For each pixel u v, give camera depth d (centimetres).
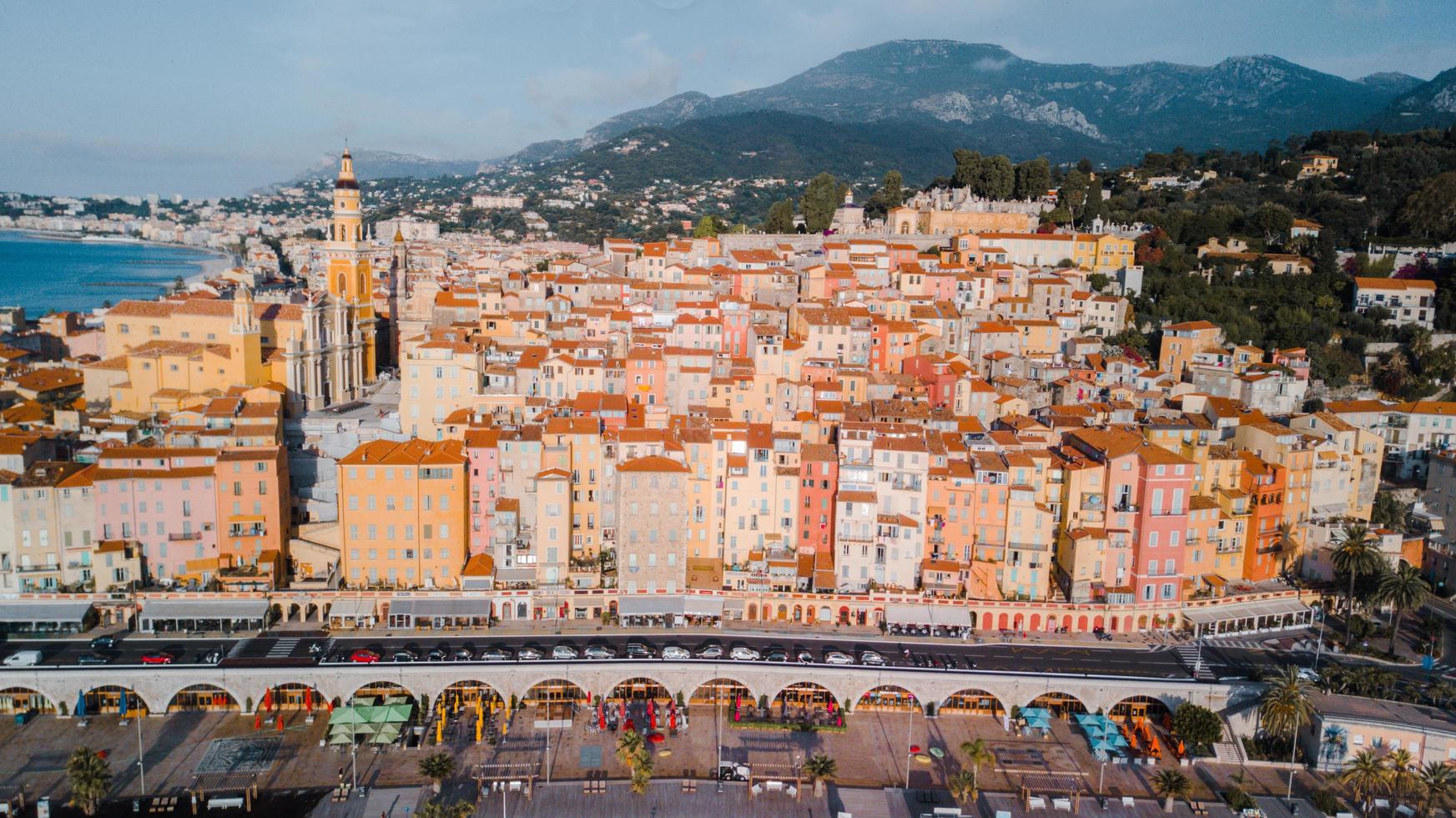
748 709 17188
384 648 17325
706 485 19888
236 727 16050
